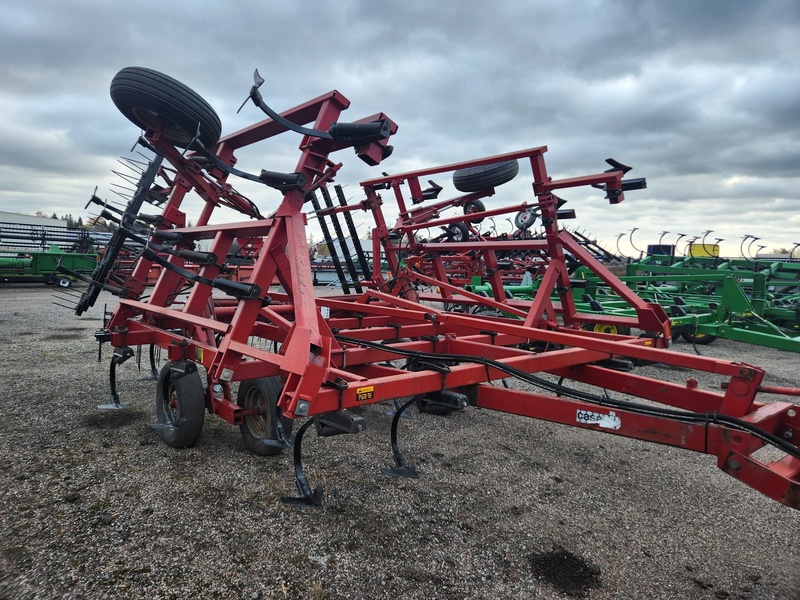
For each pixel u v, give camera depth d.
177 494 3.02
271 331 4.69
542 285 4.93
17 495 2.93
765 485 2.09
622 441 4.28
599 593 2.31
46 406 4.55
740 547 2.72
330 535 2.67
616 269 12.79
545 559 2.55
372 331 4.82
